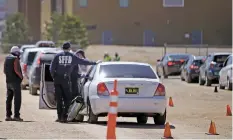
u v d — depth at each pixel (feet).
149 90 159.33
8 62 170.81
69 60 167.43
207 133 148.56
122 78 160.04
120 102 156.46
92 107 160.35
